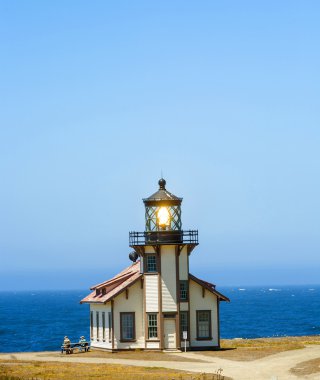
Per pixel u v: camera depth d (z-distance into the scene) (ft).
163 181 418.51
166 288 408.46
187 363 355.36
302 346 428.56
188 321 411.54
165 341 407.85
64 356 404.16
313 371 319.27
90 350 438.40
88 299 448.24
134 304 414.82
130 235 412.16
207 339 415.44
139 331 413.39
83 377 310.86
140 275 414.82
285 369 328.29
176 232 409.49
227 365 345.51
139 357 384.06
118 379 302.86
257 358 369.91
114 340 413.80
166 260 410.11
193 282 417.28
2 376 307.99
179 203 415.85
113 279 447.83
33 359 390.21
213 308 418.51
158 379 299.79
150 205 413.39
